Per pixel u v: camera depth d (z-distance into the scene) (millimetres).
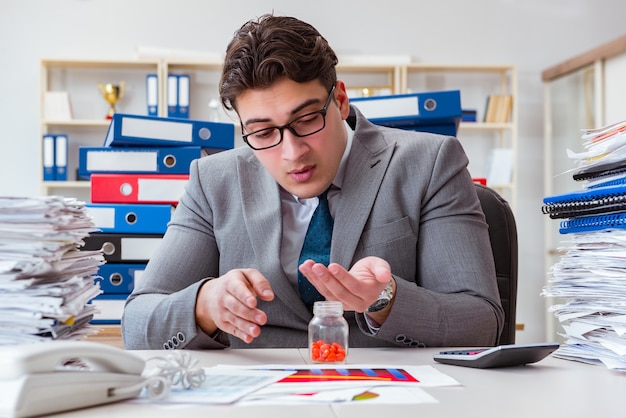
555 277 1125
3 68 5000
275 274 1457
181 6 5105
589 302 1060
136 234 2039
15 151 5000
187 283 1510
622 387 850
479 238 1458
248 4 5141
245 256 1514
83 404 726
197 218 1577
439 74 5219
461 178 1512
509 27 5273
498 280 1606
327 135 1353
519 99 5289
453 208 1478
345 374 920
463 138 5207
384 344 1446
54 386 694
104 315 2004
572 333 1077
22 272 921
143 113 5078
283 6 5168
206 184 1578
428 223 1477
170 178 2123
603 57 4535
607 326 1014
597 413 703
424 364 1049
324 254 1487
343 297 1093
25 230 928
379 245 1458
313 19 5191
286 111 1303
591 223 1053
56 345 718
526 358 1010
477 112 5238
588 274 1055
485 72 5230
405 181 1504
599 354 1022
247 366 999
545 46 5289
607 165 1086
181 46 5105
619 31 5309
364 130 1564
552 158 5176
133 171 2135
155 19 5098
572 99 4922
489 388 839
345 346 1077
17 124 5004
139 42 5086
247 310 1129
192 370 826
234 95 1323
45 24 5035
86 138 5008
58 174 4719
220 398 761
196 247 1543
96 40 5062
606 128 1088
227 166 1594
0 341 921
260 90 1295
